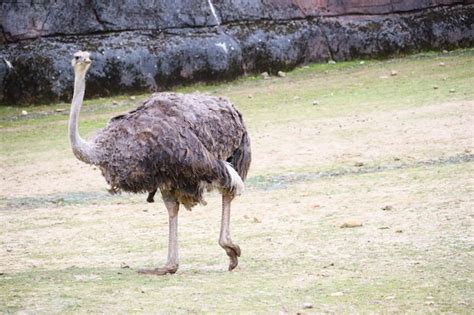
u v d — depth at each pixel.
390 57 62.00
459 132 38.06
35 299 18.03
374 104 46.62
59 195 32.59
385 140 38.00
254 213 27.30
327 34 61.03
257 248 22.66
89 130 45.03
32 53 53.41
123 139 19.88
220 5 58.81
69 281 19.67
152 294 18.28
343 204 27.52
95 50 54.44
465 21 64.31
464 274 18.73
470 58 59.28
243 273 20.05
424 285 18.08
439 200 26.58
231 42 57.53
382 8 62.94
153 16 56.81
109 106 52.09
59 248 24.06
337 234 23.55
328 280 18.94
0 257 23.16
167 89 55.69
